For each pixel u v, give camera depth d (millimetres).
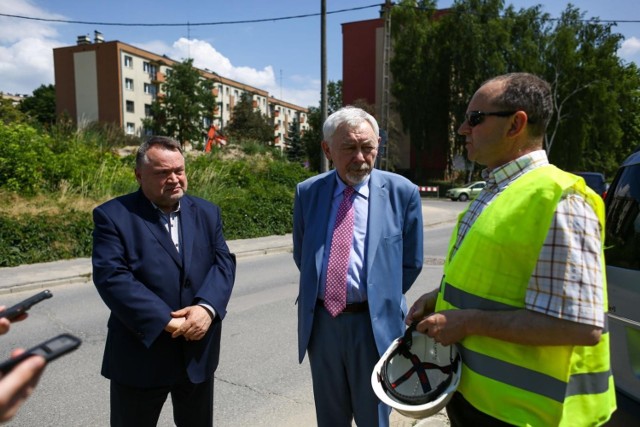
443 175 41094
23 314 1373
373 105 38719
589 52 34812
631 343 2221
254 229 12305
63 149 12781
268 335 5000
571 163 35344
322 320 2387
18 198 9758
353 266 2346
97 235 2215
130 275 2170
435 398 1627
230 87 72000
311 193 2578
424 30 36281
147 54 56625
